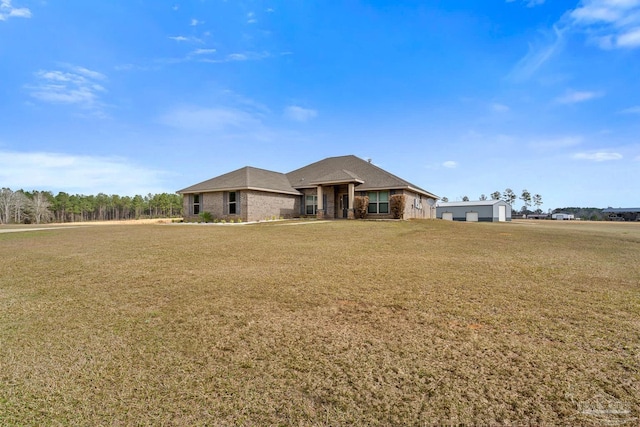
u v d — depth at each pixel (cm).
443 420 219
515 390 251
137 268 712
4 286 578
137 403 243
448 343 334
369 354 313
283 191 2423
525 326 376
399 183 2191
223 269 696
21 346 340
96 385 267
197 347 334
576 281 585
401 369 285
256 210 2238
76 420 224
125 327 388
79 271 690
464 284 563
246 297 499
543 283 570
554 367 284
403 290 528
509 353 311
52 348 335
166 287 560
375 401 241
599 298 482
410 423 216
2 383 270
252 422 220
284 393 253
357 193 2362
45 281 610
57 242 1166
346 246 1016
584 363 290
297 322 397
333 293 514
